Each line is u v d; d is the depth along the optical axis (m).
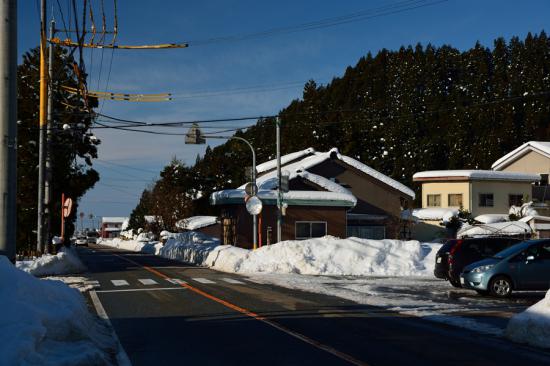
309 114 92.06
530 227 38.09
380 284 21.56
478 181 50.62
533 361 8.63
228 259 28.81
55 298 10.29
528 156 56.59
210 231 65.12
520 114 86.19
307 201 37.91
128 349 9.59
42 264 26.44
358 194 46.09
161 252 51.06
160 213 69.19
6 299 8.79
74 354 8.07
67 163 42.97
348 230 44.38
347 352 9.16
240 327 11.61
